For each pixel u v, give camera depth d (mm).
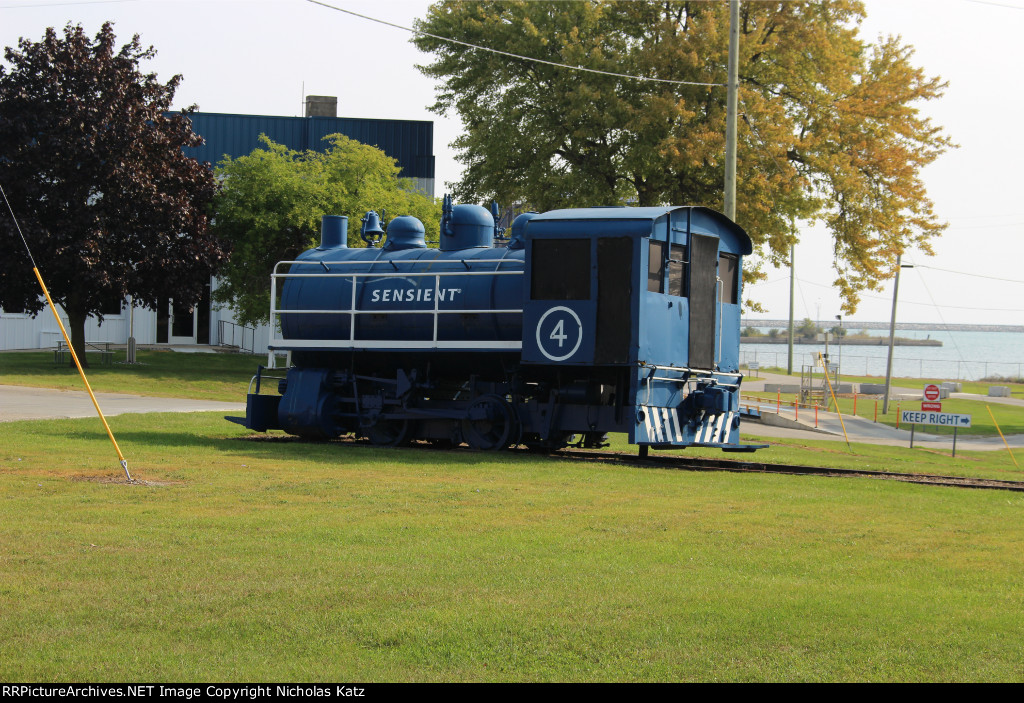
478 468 14750
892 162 36156
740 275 18516
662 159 35156
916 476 16047
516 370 17672
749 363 102562
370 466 14688
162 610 6824
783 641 6316
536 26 37906
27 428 18797
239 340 51750
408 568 8008
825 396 50000
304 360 20000
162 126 37719
